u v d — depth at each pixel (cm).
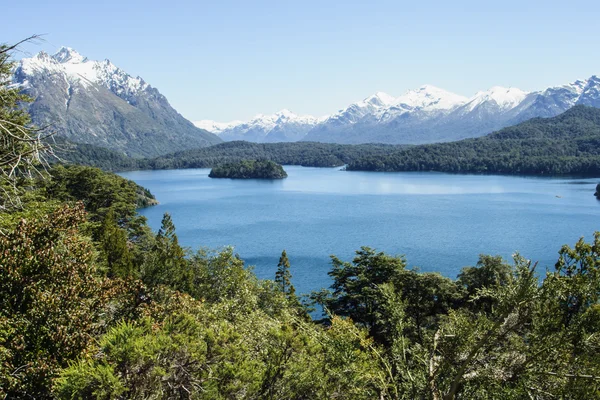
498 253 7812
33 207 2352
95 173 6031
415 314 3284
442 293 3425
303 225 11225
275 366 1346
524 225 10456
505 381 813
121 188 6612
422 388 915
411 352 1016
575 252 980
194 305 1864
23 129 1198
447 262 7388
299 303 4369
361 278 3731
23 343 1206
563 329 802
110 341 1163
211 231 10519
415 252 8119
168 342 1176
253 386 1252
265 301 3566
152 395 1102
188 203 15900
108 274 3538
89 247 1667
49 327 1248
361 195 17750
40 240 1453
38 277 1353
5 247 1340
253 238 9650
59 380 1074
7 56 1118
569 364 785
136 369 1116
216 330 1424
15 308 1298
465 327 885
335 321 1161
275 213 13350
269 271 7075
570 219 11075
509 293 837
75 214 1565
